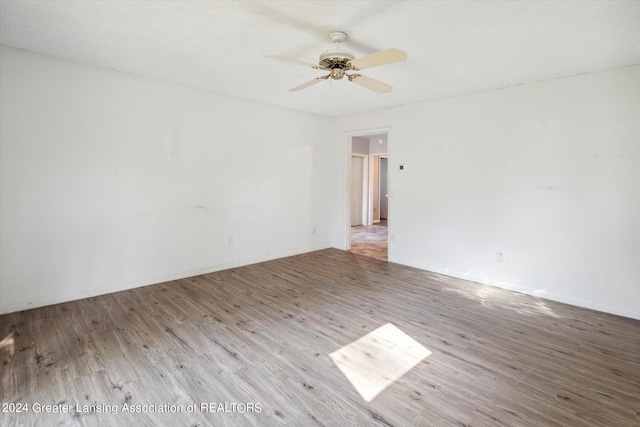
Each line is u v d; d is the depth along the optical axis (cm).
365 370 219
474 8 207
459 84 366
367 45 264
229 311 313
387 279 417
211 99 421
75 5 212
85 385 200
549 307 330
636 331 278
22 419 172
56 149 315
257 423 171
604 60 290
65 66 314
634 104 299
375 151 866
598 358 236
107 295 349
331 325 285
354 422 173
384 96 427
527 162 363
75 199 328
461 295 363
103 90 338
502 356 238
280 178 511
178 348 244
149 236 381
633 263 304
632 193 302
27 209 303
